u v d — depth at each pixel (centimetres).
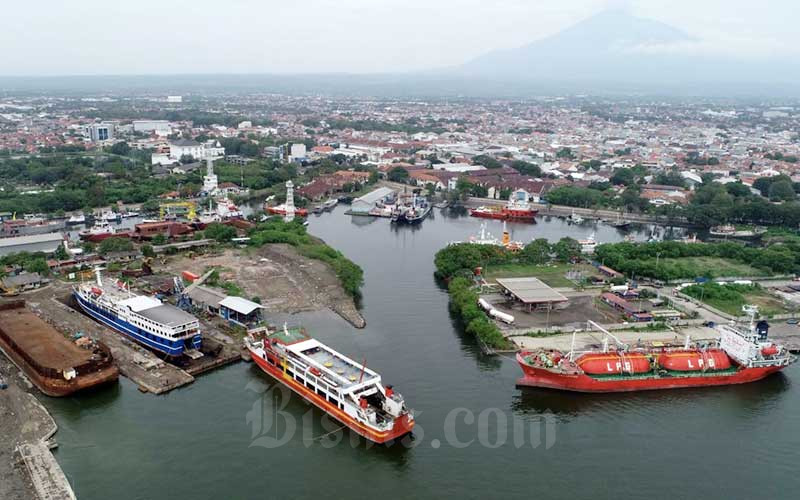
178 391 16025
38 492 11644
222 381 16700
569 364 16825
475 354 18638
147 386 15975
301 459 13400
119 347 18088
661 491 12562
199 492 12125
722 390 17000
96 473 12538
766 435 14738
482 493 12425
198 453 13375
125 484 12238
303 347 16988
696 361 17350
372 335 19975
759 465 13538
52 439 13525
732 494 12512
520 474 13012
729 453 13962
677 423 15212
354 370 15938
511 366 17888
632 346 18812
